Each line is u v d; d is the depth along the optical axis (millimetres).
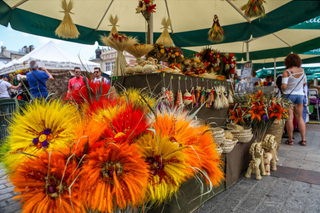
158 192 839
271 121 2693
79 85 1071
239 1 3393
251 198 1929
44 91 3602
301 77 3584
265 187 2166
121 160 756
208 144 1093
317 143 4078
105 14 3674
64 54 7352
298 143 4074
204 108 2396
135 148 773
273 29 3244
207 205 1794
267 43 6059
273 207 1781
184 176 946
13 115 833
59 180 685
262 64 9852
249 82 4145
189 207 1553
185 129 1013
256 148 2361
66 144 774
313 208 1767
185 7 3846
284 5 2957
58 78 6660
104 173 729
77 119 896
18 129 786
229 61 3449
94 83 1062
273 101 2609
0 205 1823
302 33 5133
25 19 2965
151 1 2582
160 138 842
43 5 3021
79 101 1041
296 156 3254
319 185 2207
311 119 8008
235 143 2121
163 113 1032
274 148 2645
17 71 7152
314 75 15492
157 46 2520
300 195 1990
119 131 839
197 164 955
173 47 2697
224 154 2023
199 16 4012
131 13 3791
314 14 2553
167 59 2684
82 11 3438
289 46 5961
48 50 7156
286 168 2729
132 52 2215
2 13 2711
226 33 4031
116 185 698
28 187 669
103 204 706
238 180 2354
